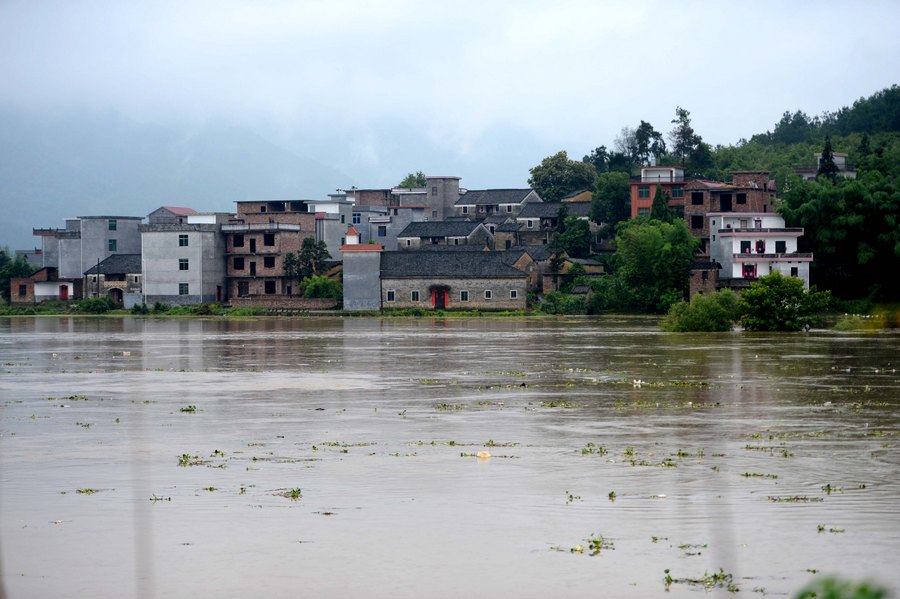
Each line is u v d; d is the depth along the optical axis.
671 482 39.91
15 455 46.03
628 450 46.34
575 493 38.38
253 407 60.56
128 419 56.22
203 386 71.19
